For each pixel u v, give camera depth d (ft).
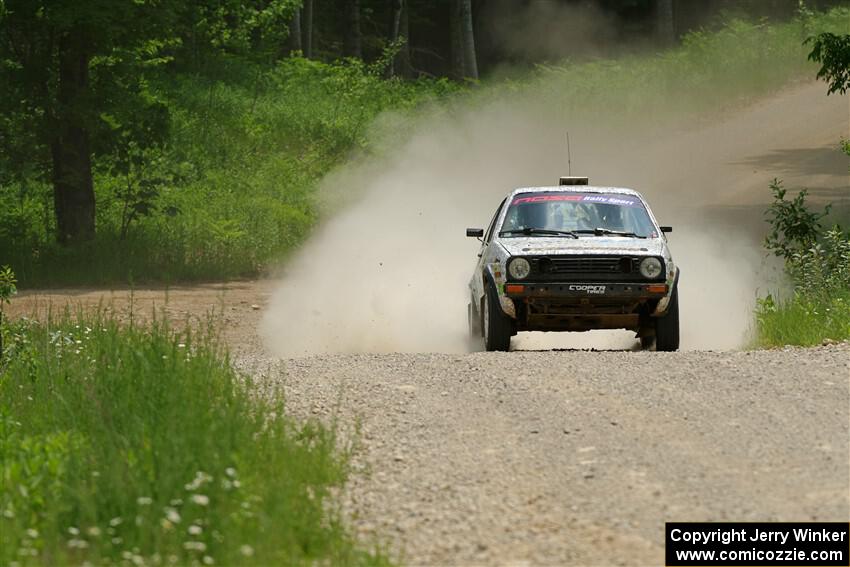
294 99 508.94
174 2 326.24
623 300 169.37
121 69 334.85
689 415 116.67
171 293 280.51
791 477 96.68
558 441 108.78
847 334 168.96
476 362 147.74
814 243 223.51
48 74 324.60
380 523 88.53
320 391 132.26
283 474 93.09
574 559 80.33
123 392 113.91
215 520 80.69
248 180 407.64
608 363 144.36
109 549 78.48
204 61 525.34
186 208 363.97
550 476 98.63
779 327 177.78
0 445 103.55
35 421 115.14
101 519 82.99
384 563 77.25
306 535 82.23
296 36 638.12
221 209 365.40
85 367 132.98
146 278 306.35
